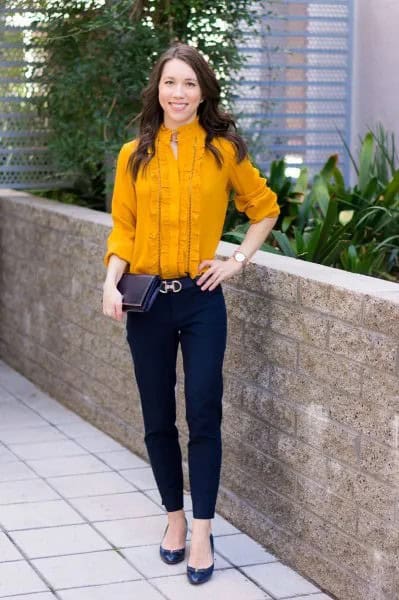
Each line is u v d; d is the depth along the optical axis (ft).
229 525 16.20
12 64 24.66
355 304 12.91
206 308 13.74
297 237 18.13
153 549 15.08
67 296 22.54
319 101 25.96
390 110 24.45
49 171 25.96
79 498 17.15
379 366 12.53
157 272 13.70
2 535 15.55
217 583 14.01
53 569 14.35
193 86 13.35
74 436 20.74
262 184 14.17
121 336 19.97
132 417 19.71
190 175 13.51
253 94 25.86
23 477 18.17
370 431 12.79
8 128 25.39
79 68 22.06
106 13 21.33
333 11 25.59
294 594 13.73
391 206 20.06
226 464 16.33
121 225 14.01
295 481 14.46
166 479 14.51
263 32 24.81
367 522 12.94
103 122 22.12
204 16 22.21
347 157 26.30
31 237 24.54
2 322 27.17
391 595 12.55
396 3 24.04
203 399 13.74
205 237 13.74
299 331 14.16
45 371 24.14
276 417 14.84
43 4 23.32
